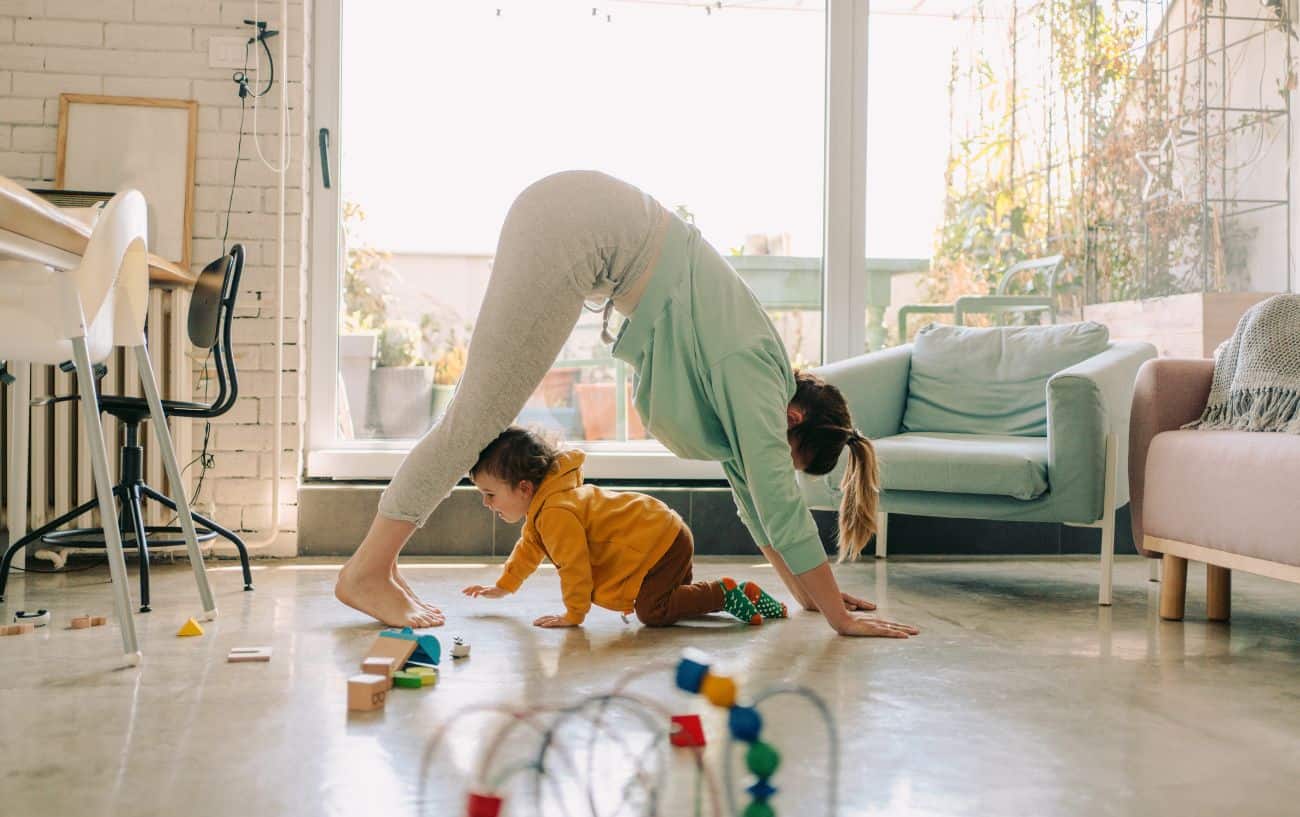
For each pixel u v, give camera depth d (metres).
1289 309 2.36
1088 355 3.15
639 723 1.50
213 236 3.34
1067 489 2.61
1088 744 1.45
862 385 3.22
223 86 3.35
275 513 3.33
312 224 3.56
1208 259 3.82
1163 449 2.45
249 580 2.77
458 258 3.68
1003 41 3.82
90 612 2.40
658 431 2.22
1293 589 2.90
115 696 1.65
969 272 3.82
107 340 2.16
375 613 2.24
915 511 2.84
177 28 3.33
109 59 3.30
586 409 3.70
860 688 1.74
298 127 3.42
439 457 2.17
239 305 3.34
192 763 1.33
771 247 3.78
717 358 2.10
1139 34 3.82
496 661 1.91
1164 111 3.82
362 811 1.17
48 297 1.90
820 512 3.54
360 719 1.52
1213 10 3.82
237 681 1.75
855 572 3.16
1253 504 2.12
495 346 2.11
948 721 1.55
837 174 3.75
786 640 2.12
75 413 3.22
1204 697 1.71
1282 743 1.46
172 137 3.32
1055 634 2.22
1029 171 3.83
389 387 3.65
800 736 1.46
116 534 1.89
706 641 2.10
